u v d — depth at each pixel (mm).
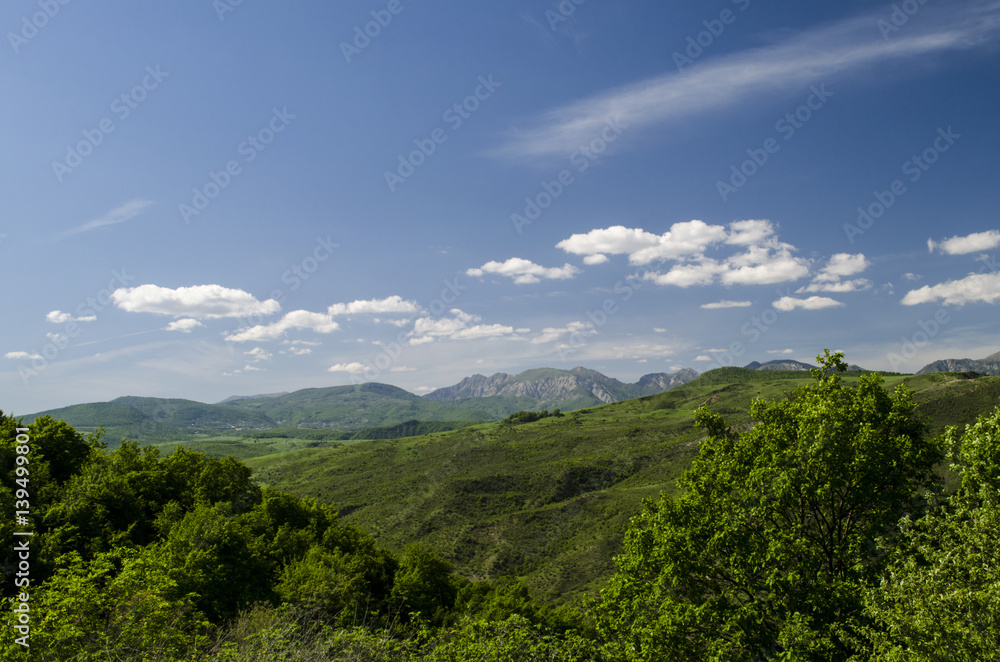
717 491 25828
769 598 21531
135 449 61094
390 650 16094
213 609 29484
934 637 13719
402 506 166125
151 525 46750
